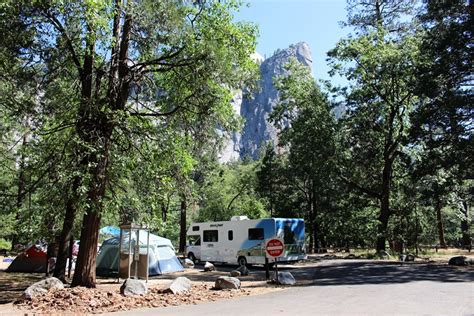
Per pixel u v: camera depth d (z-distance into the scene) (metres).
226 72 14.00
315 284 14.63
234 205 54.22
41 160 12.99
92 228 13.28
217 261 26.33
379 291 12.01
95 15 11.31
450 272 17.59
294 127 37.00
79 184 12.09
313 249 43.22
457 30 23.98
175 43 13.99
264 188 50.84
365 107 33.06
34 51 12.43
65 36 12.32
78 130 12.65
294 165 39.91
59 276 14.70
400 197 36.12
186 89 15.23
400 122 31.25
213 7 14.32
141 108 15.42
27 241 13.93
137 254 16.83
